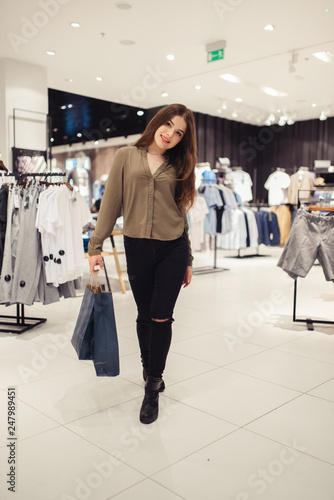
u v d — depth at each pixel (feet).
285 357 9.57
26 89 21.85
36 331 11.39
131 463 5.50
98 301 6.39
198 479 5.19
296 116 33.76
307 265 11.58
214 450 5.82
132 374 8.46
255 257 28.58
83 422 6.55
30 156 22.00
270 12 15.90
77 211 11.64
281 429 6.43
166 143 6.46
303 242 11.60
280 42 18.88
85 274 20.71
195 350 9.96
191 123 6.64
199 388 7.85
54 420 6.60
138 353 9.69
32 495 4.85
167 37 18.37
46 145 22.71
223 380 8.23
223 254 30.45
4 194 10.59
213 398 7.44
